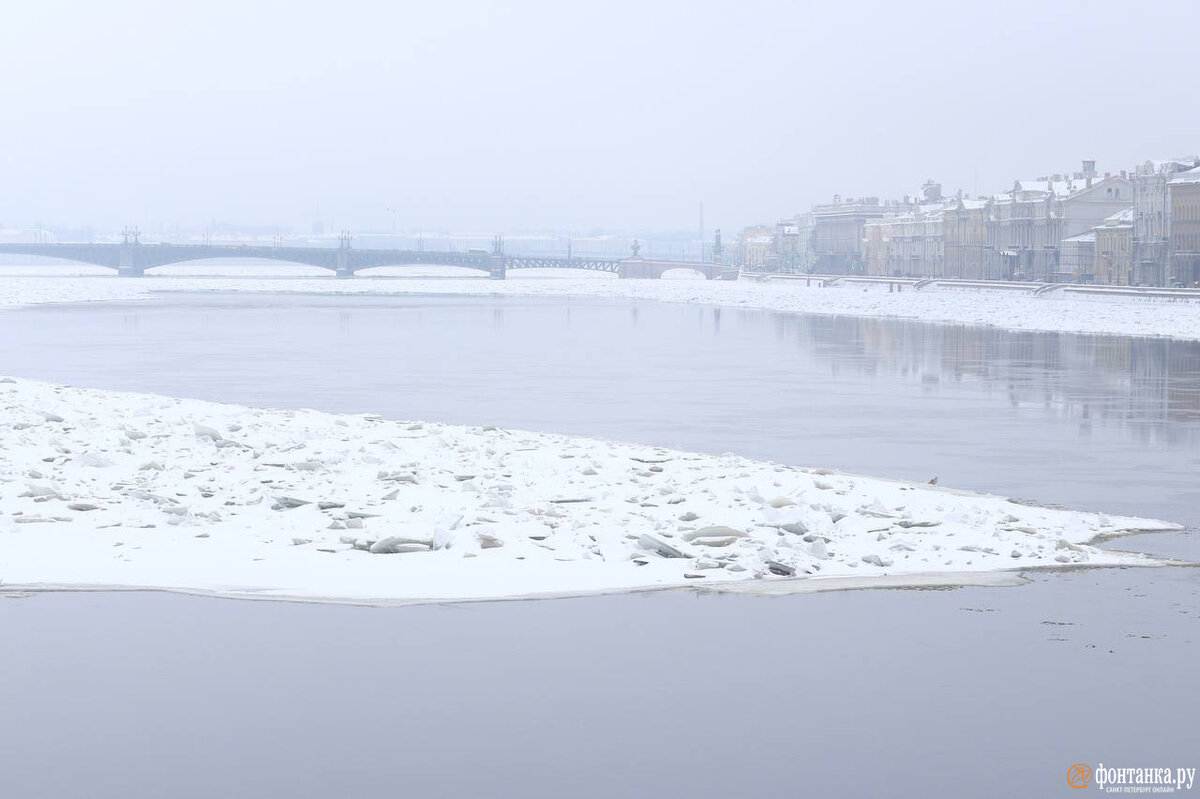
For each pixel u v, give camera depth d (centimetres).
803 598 1739
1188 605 1709
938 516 2294
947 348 7900
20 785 1099
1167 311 11412
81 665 1417
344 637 1530
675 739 1212
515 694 1333
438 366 6316
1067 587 1814
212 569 1833
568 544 2006
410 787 1100
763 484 2577
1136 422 4097
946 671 1416
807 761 1161
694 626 1591
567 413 4262
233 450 2862
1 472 2492
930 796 1087
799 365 6500
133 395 4097
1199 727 1249
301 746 1190
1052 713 1288
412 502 2309
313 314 12700
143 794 1082
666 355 7206
